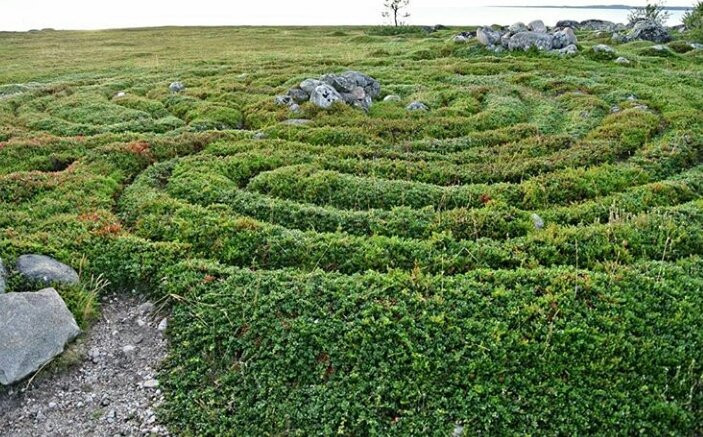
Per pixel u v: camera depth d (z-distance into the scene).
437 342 11.25
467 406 10.13
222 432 10.23
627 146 23.58
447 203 18.03
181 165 21.58
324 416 10.20
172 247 15.09
